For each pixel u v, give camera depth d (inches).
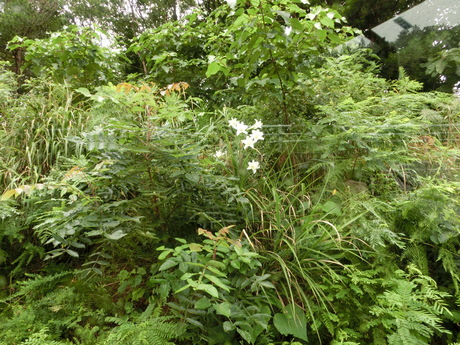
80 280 58.4
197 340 51.6
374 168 69.4
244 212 66.4
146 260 65.6
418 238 60.9
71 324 52.6
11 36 232.2
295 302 57.7
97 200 54.0
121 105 57.0
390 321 51.3
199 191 61.0
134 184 58.7
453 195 64.0
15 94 102.5
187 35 136.5
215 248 48.9
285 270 58.2
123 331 47.7
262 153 82.5
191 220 63.1
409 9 115.4
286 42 74.2
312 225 62.0
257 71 99.0
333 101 90.3
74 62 118.3
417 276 60.2
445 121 88.0
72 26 120.0
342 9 130.5
